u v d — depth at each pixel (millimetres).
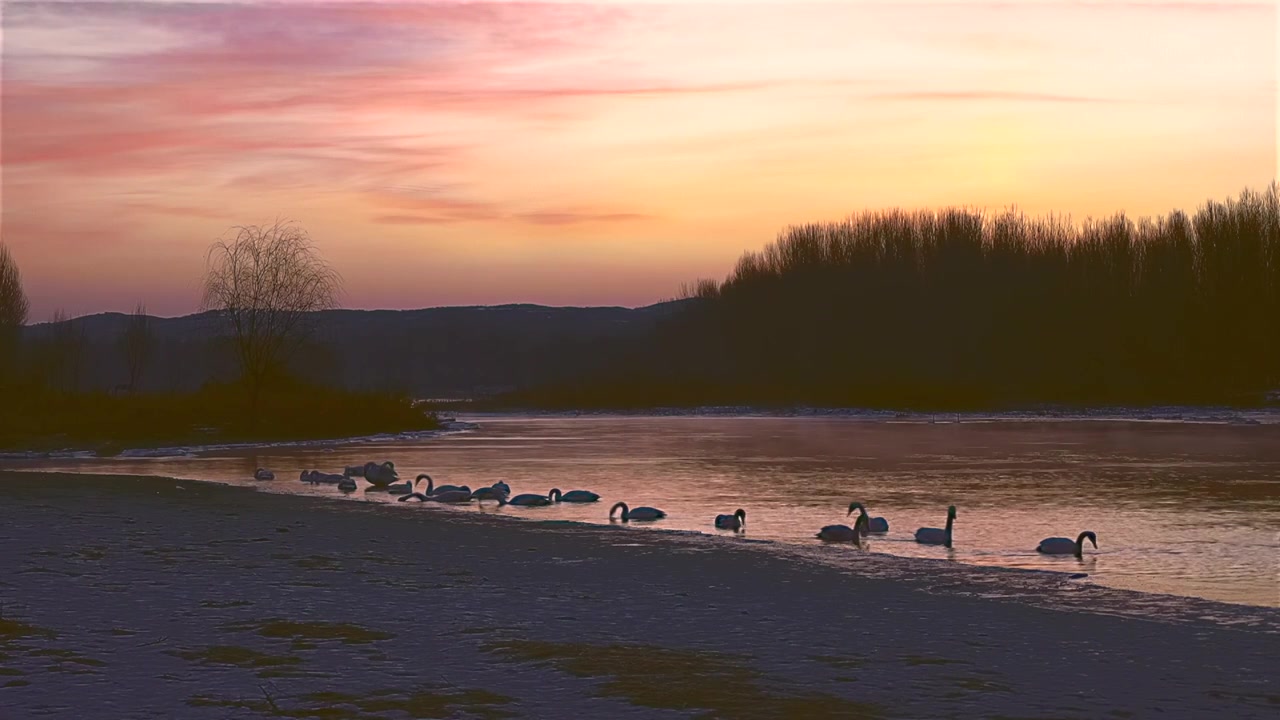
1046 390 103250
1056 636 11461
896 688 9344
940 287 111750
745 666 10078
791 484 32062
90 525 20062
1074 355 106438
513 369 198500
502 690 9188
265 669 9781
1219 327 102125
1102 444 50781
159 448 49844
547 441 55781
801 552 17516
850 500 27875
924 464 39344
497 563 16219
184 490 27281
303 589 13852
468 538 18953
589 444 52938
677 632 11562
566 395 113875
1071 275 109188
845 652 10695
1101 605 13234
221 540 18312
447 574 15180
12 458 44844
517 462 41250
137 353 105188
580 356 136875
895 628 11852
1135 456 42844
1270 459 40938
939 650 10797
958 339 109875
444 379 194625
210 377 65250
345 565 15852
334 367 70750
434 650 10609
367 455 45656
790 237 120812
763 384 114938
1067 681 9609
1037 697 9078
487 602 13156
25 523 20250
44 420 55188
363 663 10055
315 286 62500
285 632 11312
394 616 12227
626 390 115000
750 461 41219
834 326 114438
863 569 15867
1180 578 16812
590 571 15586
